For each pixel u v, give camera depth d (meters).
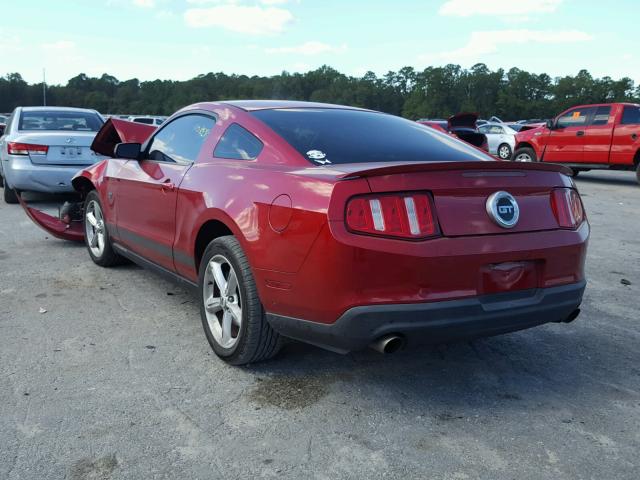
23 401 2.97
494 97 146.38
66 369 3.35
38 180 8.61
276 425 2.81
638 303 4.82
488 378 3.38
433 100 145.25
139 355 3.57
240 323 3.27
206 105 4.11
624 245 7.06
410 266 2.70
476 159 3.52
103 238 5.37
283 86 141.38
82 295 4.71
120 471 2.43
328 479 2.41
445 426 2.84
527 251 2.94
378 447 2.64
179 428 2.76
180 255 3.90
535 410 3.01
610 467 2.53
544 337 4.04
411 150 3.47
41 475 2.39
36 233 7.16
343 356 3.62
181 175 3.88
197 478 2.40
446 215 2.79
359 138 3.50
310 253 2.79
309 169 3.04
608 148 13.71
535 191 3.07
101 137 5.76
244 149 3.54
